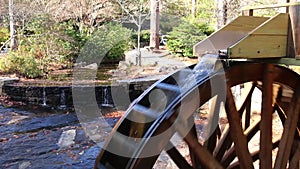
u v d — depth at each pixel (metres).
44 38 9.84
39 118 6.72
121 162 2.08
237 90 3.77
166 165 4.20
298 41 2.39
